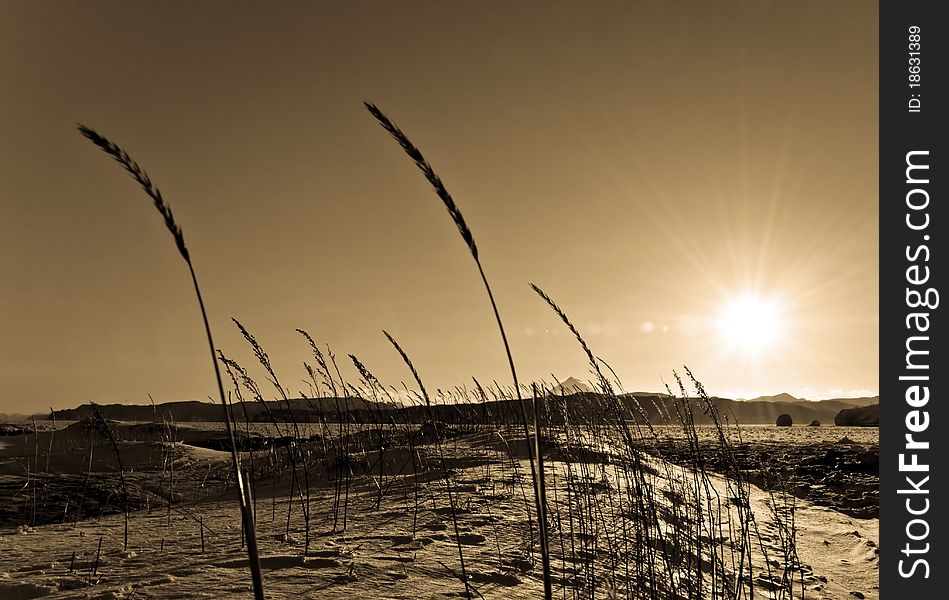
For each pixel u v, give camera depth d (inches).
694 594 197.0
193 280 60.3
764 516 349.4
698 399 246.2
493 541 228.8
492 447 455.5
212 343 61.1
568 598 172.6
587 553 214.8
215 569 181.2
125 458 596.4
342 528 250.5
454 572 182.9
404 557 198.5
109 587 163.6
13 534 274.2
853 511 421.7
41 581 174.7
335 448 394.0
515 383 73.9
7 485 480.7
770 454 553.3
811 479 553.0
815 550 302.2
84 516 389.4
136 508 407.2
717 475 381.4
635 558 204.2
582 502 282.5
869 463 671.1
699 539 227.5
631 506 237.8
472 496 316.8
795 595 223.9
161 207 59.2
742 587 207.3
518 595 169.3
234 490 433.1
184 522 294.2
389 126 65.9
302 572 177.2
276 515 300.4
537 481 74.7
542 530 75.2
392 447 451.8
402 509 293.0
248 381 243.8
